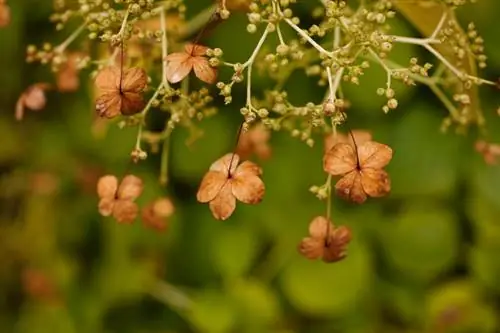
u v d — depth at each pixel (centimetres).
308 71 72
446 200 91
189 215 94
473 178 89
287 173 91
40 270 97
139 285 94
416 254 90
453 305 91
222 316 91
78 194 98
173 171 92
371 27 69
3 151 98
